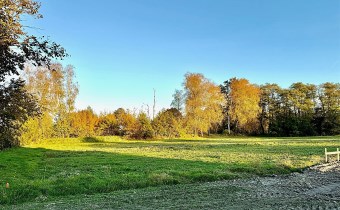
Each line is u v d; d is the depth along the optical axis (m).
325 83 112.50
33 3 17.83
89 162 31.36
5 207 14.51
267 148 48.16
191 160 32.25
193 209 13.70
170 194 17.19
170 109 96.06
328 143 58.44
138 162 30.78
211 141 74.19
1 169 25.69
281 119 111.44
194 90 90.62
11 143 45.84
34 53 19.00
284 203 15.02
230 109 104.00
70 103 75.31
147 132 82.25
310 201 15.58
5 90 18.20
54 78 71.06
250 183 21.23
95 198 16.22
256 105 101.81
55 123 74.56
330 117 108.25
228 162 30.09
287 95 116.50
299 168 28.09
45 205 14.66
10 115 18.25
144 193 17.47
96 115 90.44
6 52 18.06
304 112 113.88
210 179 22.33
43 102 67.62
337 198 16.52
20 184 17.88
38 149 49.78
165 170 24.06
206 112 91.31
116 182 19.59
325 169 28.62
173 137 88.81
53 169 26.61
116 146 58.69
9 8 16.70
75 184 18.47
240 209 13.66
